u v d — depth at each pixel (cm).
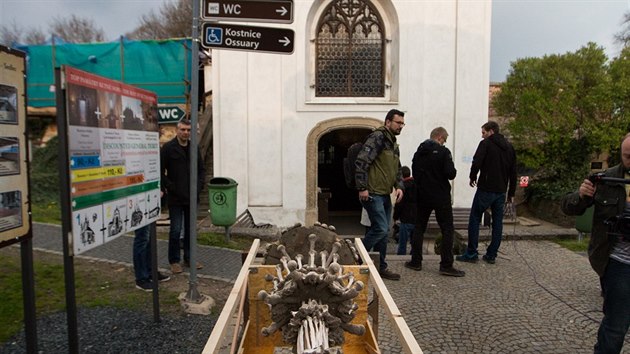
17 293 485
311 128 1180
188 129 592
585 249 760
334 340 229
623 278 315
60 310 459
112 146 348
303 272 238
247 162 1177
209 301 481
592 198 335
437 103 1182
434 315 471
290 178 1180
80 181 302
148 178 419
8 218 277
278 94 1170
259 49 456
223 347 368
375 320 332
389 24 1205
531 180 1464
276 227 1087
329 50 1221
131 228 381
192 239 473
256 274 306
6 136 274
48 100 1577
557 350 398
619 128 1270
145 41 1502
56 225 885
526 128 1359
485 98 1177
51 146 1473
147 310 467
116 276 577
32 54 1575
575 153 1370
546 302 509
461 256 687
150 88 1501
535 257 710
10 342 386
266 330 236
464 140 1180
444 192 595
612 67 1312
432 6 1165
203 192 1315
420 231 625
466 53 1170
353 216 1597
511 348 401
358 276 305
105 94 338
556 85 1338
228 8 450
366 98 1211
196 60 454
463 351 395
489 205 656
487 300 515
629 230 312
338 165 1689
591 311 484
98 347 384
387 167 551
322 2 1200
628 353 395
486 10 1165
